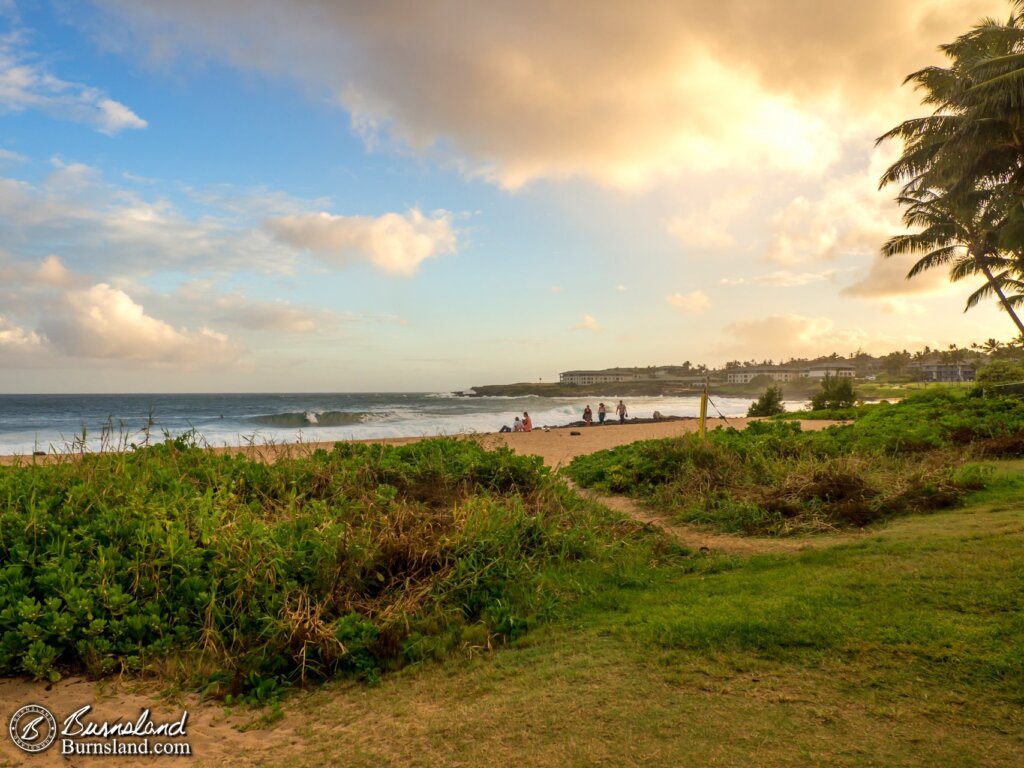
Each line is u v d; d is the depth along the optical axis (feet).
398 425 122.21
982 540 17.17
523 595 15.67
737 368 547.08
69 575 13.76
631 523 23.22
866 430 40.50
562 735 9.21
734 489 27.37
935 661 10.48
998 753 7.95
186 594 14.05
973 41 72.43
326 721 10.64
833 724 8.91
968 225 90.74
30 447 75.92
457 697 11.06
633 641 12.60
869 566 15.96
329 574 14.94
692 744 8.65
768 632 12.16
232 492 21.06
